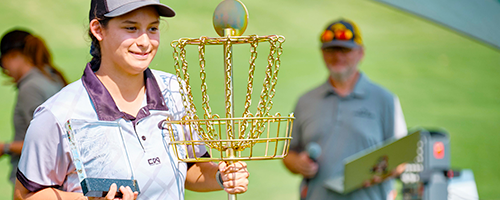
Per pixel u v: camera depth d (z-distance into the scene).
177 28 25.70
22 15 24.41
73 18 25.03
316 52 27.61
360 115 10.21
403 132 10.48
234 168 4.66
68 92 4.80
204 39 4.05
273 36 4.05
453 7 11.52
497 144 19.66
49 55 9.52
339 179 9.91
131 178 4.64
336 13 32.09
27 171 4.62
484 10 11.35
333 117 10.27
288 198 14.98
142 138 4.90
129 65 4.64
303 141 10.59
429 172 9.80
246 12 4.39
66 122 4.46
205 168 5.67
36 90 8.98
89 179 4.34
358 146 10.15
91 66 5.13
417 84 25.61
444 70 27.36
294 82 23.84
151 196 4.86
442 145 9.87
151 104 5.09
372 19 32.62
